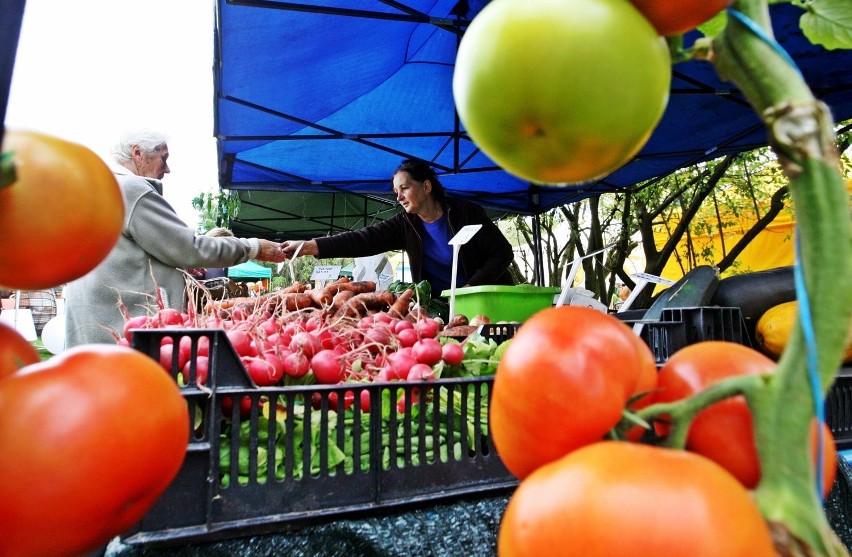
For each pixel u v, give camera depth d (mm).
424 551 767
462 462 871
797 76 288
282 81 2811
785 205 5461
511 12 298
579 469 280
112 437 307
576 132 295
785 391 292
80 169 329
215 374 749
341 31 2441
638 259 7961
